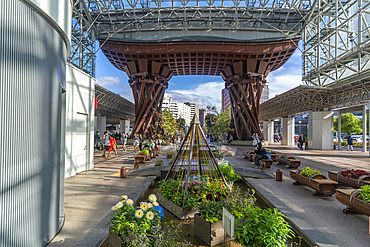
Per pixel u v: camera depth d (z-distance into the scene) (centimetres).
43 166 381
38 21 372
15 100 318
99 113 4238
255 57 3094
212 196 502
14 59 317
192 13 2836
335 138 5038
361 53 1883
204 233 420
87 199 653
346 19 2000
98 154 1950
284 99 3058
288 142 3988
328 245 385
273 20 2819
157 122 3462
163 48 2908
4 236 293
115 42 2856
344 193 562
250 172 1046
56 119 434
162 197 633
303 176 790
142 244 304
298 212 568
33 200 351
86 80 1131
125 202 375
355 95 2208
